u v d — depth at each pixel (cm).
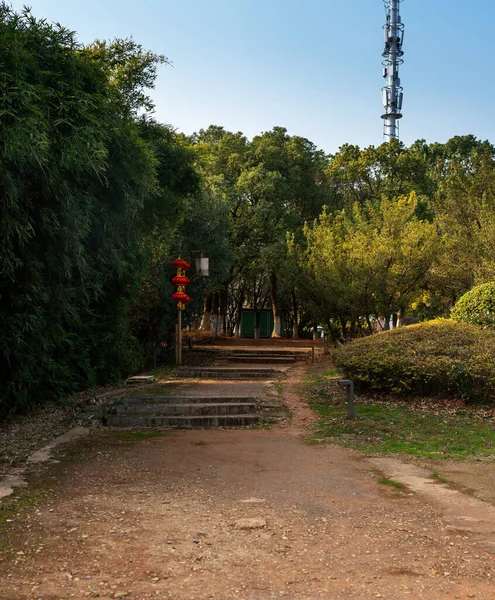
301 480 575
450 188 2220
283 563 349
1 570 332
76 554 360
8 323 838
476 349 1044
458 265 2106
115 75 1281
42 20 787
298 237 3206
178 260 1962
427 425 877
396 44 5509
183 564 346
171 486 546
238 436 851
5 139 625
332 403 1113
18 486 531
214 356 2241
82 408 1047
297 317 3947
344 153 3681
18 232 726
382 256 1755
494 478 586
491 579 327
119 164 916
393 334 1236
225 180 3334
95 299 1097
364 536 401
